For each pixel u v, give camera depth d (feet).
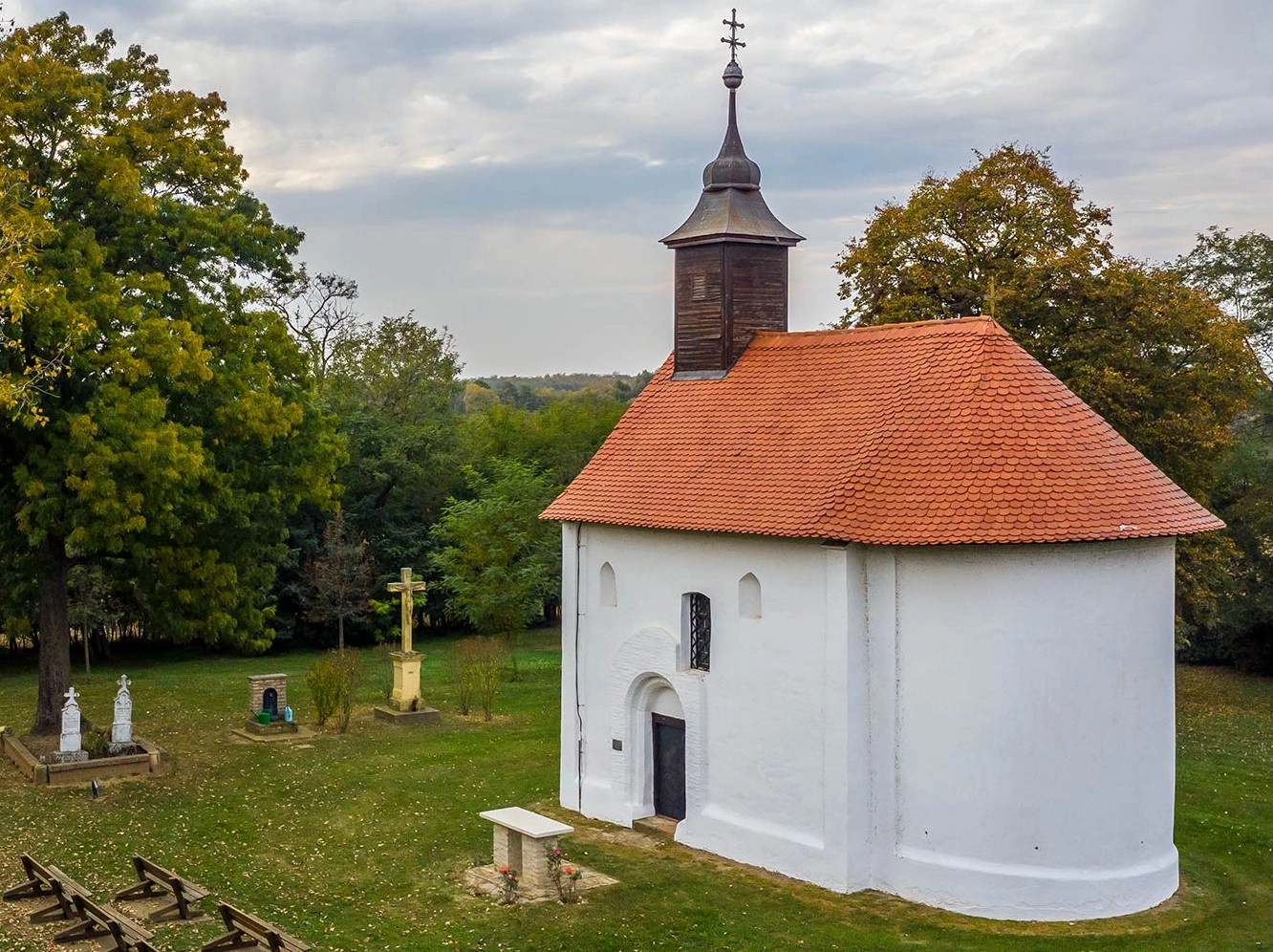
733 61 100.78
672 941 70.03
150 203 104.22
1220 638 167.53
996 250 140.05
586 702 96.07
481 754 113.29
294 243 120.98
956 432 78.43
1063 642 75.00
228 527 114.73
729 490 86.94
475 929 71.15
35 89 102.32
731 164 99.76
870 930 72.08
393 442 206.08
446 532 176.24
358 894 76.84
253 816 92.79
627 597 92.94
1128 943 71.05
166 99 111.96
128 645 190.90
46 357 98.27
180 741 117.80
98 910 63.26
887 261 142.61
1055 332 133.80
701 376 99.09
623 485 94.63
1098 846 75.77
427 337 231.91
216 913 71.87
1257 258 198.59
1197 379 134.00
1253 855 87.15
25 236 86.99
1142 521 76.02
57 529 104.58
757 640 83.20
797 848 80.38
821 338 93.30
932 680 76.18
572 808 96.78
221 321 111.86
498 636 167.43
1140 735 77.71
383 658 176.76
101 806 94.58
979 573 74.69
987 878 74.69
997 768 74.69
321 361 231.91
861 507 77.87
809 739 79.92
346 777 104.42
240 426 108.47
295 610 195.21
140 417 99.25
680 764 91.25
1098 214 142.20
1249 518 160.35
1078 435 78.84
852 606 77.61
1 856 82.07
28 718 129.39
